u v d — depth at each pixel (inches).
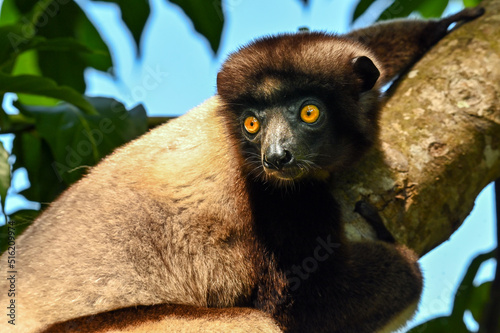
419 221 293.9
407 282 304.2
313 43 306.8
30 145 387.2
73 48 378.9
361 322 303.4
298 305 299.9
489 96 303.0
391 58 369.1
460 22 344.2
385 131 304.3
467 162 297.1
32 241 284.7
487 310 383.6
